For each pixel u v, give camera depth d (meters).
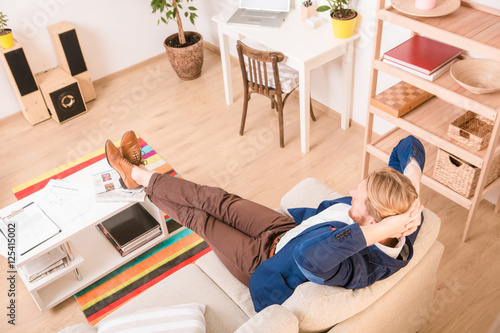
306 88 2.87
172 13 3.90
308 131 3.07
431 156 2.59
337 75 3.20
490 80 2.16
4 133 3.65
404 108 2.43
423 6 2.12
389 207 1.37
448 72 2.25
